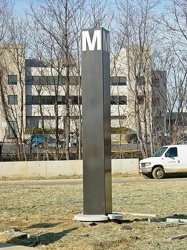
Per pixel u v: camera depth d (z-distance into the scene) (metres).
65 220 13.01
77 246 9.54
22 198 19.12
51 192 21.52
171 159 30.22
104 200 11.93
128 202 16.98
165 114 41.56
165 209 14.97
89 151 11.99
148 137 44.34
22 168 32.44
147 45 40.03
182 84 40.62
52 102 45.62
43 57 40.28
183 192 20.41
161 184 24.92
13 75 43.34
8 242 10.27
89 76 12.05
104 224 11.63
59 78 41.75
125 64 47.75
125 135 45.31
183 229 11.08
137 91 40.47
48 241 10.22
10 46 40.47
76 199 18.56
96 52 12.03
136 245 9.53
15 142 40.66
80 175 32.69
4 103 40.16
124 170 32.84
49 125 45.00
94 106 11.98
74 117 40.25
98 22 37.56
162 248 9.27
